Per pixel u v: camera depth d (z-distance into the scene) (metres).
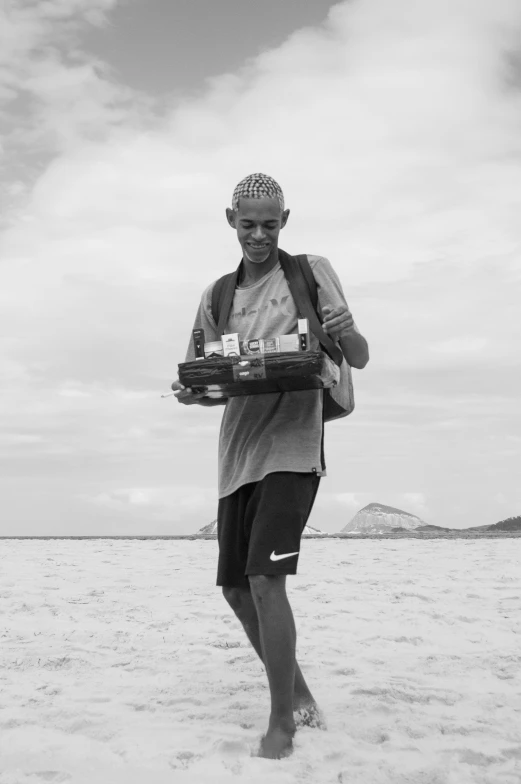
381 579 6.82
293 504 2.72
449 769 2.50
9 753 2.60
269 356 2.64
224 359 2.68
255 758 2.54
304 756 2.57
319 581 6.72
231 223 3.01
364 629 4.73
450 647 4.27
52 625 4.88
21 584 6.62
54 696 3.32
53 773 2.42
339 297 2.88
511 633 4.62
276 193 2.87
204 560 8.80
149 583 6.78
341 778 2.42
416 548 10.09
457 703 3.24
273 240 2.88
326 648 4.21
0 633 4.62
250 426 2.89
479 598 5.84
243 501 2.89
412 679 3.61
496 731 2.86
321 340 2.80
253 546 2.68
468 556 8.83
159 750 2.66
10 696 3.30
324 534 13.02
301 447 2.79
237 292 2.98
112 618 5.12
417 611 5.29
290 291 2.89
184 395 2.82
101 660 3.98
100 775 2.42
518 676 3.66
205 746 2.69
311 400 2.85
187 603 5.72
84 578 7.09
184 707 3.18
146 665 3.86
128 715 3.05
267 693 3.38
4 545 11.22
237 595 2.97
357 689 3.37
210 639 4.47
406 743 2.73
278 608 2.66
